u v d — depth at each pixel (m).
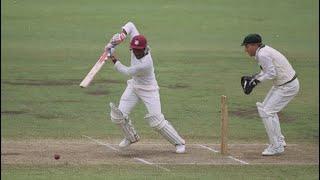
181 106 61.47
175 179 34.94
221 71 82.81
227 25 119.69
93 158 40.47
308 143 46.91
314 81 77.06
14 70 81.12
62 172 36.34
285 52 100.75
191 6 132.75
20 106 60.50
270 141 42.16
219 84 73.69
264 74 41.34
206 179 35.16
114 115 41.84
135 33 42.53
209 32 114.75
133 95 42.53
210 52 98.81
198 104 62.50
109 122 54.12
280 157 41.78
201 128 52.47
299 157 41.84
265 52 41.09
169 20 121.31
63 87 70.81
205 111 59.56
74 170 36.97
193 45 104.88
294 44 107.19
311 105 62.66
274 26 120.44
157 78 77.06
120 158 40.62
